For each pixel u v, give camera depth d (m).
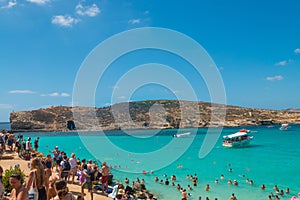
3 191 7.52
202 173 27.80
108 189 16.16
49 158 11.68
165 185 22.47
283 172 27.88
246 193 20.08
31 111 120.19
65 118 118.12
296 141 57.94
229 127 118.06
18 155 23.11
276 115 149.00
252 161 35.12
